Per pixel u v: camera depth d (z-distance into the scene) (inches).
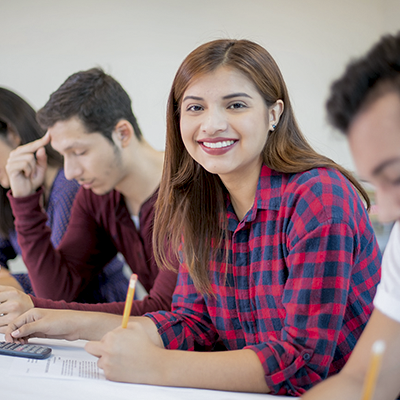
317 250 31.1
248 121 34.4
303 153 36.2
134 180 60.5
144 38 101.4
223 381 29.7
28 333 37.6
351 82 17.7
